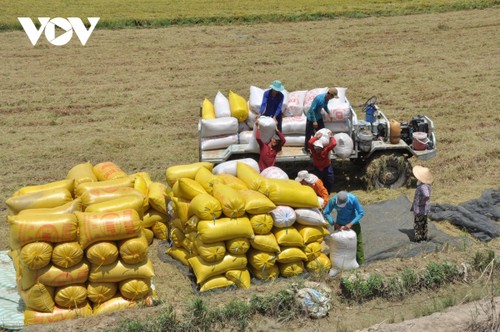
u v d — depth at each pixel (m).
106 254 7.88
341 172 12.78
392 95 17.80
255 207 8.55
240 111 11.55
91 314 8.02
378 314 8.11
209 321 7.71
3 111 16.83
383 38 24.16
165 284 8.95
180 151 14.11
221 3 29.81
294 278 8.66
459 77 19.38
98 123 15.98
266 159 10.98
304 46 23.11
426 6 28.92
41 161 13.57
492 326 7.36
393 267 8.83
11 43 23.30
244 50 22.64
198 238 8.55
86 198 8.91
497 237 10.02
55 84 19.06
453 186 12.20
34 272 7.81
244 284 8.62
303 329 7.80
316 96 11.13
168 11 27.94
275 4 29.62
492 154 13.71
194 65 20.86
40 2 29.20
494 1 29.28
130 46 23.14
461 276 8.80
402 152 11.76
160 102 17.47
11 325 7.91
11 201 8.62
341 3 29.81
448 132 15.03
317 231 8.97
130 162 13.48
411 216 10.76
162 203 9.98
